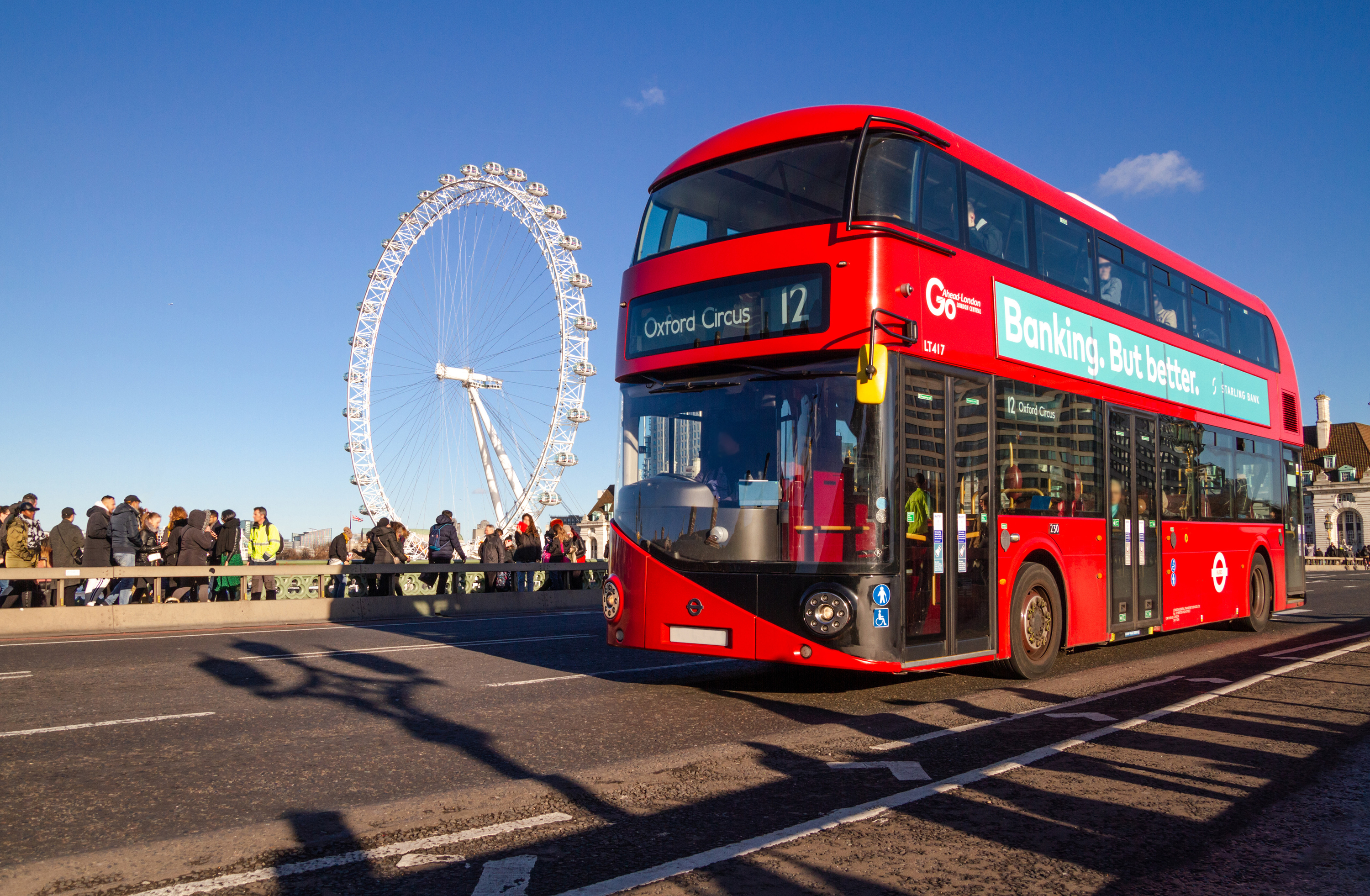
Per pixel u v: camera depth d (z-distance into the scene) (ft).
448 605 61.11
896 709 25.07
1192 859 13.37
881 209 25.34
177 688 28.12
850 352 24.57
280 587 58.59
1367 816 15.40
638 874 12.50
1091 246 34.37
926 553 25.30
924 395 25.61
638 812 15.40
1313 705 25.23
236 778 17.71
